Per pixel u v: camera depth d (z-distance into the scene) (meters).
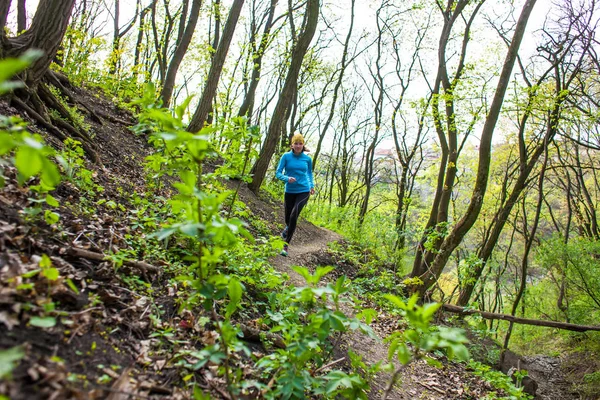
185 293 3.24
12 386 1.58
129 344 2.45
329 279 7.98
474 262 9.15
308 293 2.36
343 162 28.22
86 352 2.13
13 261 2.28
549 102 12.10
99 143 6.39
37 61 5.17
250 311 3.90
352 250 11.02
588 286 11.83
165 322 2.88
